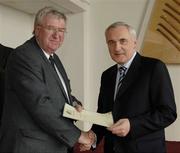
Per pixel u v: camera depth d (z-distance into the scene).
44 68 2.08
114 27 2.07
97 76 4.01
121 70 2.14
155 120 1.94
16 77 2.02
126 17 3.91
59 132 2.00
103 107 2.24
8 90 2.09
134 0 3.88
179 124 3.71
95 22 4.01
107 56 3.98
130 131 1.95
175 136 3.73
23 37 3.93
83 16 3.97
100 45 4.00
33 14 4.05
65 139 2.02
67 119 2.08
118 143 2.05
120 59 2.09
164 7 3.73
